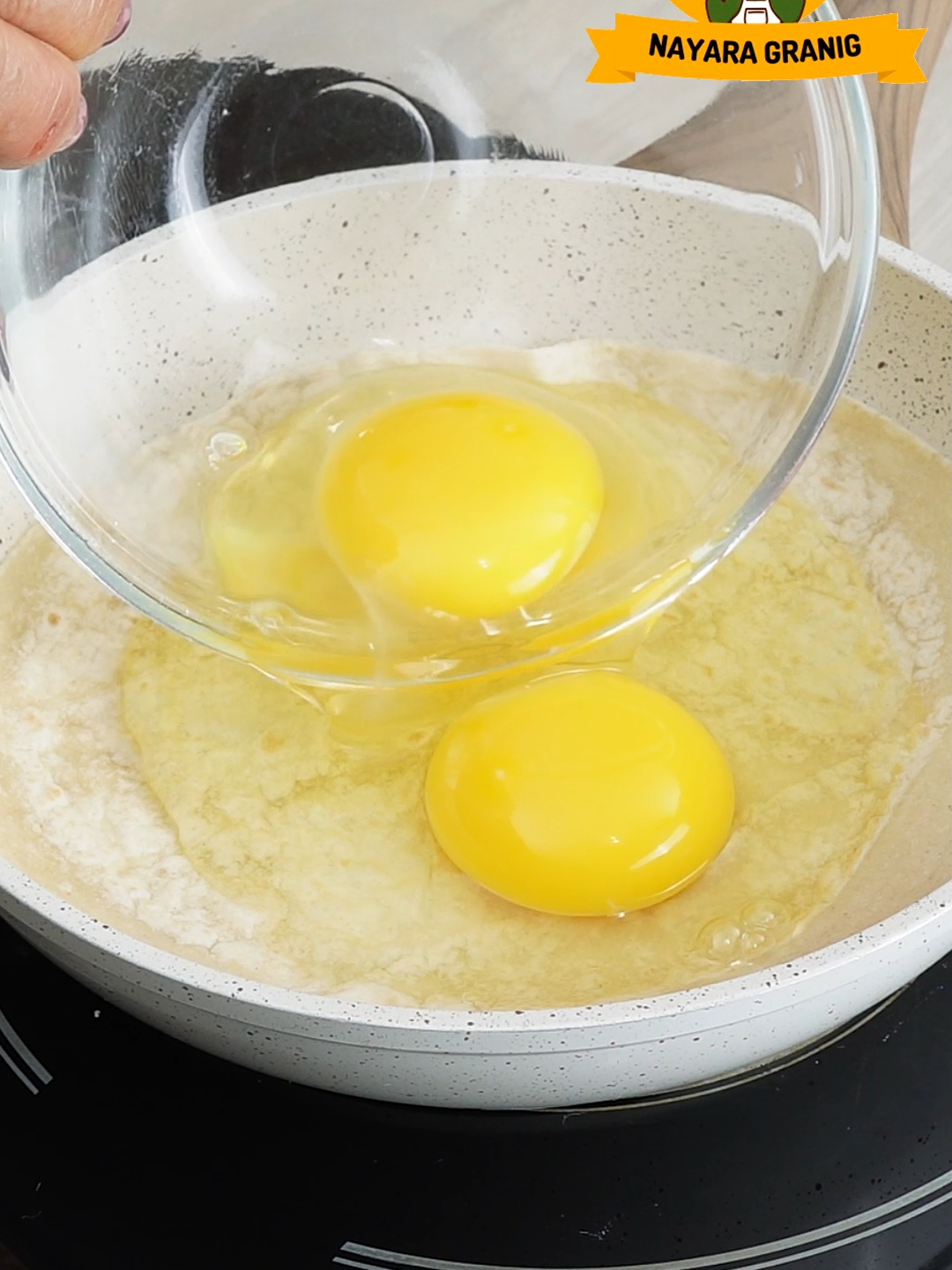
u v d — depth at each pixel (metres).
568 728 0.33
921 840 0.33
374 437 0.33
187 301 0.36
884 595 0.36
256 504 0.34
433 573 0.33
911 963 0.29
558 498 0.33
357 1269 0.30
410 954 0.32
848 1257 0.30
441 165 0.36
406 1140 0.31
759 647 0.36
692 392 0.36
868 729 0.35
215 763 0.35
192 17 0.32
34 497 0.32
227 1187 0.31
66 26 0.28
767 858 0.33
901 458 0.38
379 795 0.34
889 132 0.44
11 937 0.33
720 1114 0.31
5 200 0.32
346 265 0.38
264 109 0.35
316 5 0.33
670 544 0.33
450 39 0.34
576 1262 0.30
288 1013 0.28
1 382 0.32
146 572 0.33
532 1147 0.31
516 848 0.32
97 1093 0.31
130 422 0.35
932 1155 0.30
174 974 0.28
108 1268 0.30
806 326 0.34
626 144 0.35
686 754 0.33
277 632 0.33
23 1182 0.31
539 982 0.32
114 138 0.33
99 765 0.35
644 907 0.33
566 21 0.33
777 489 0.33
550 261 0.38
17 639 0.36
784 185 0.33
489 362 0.38
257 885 0.33
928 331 0.37
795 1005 0.28
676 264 0.36
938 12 0.42
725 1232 0.30
